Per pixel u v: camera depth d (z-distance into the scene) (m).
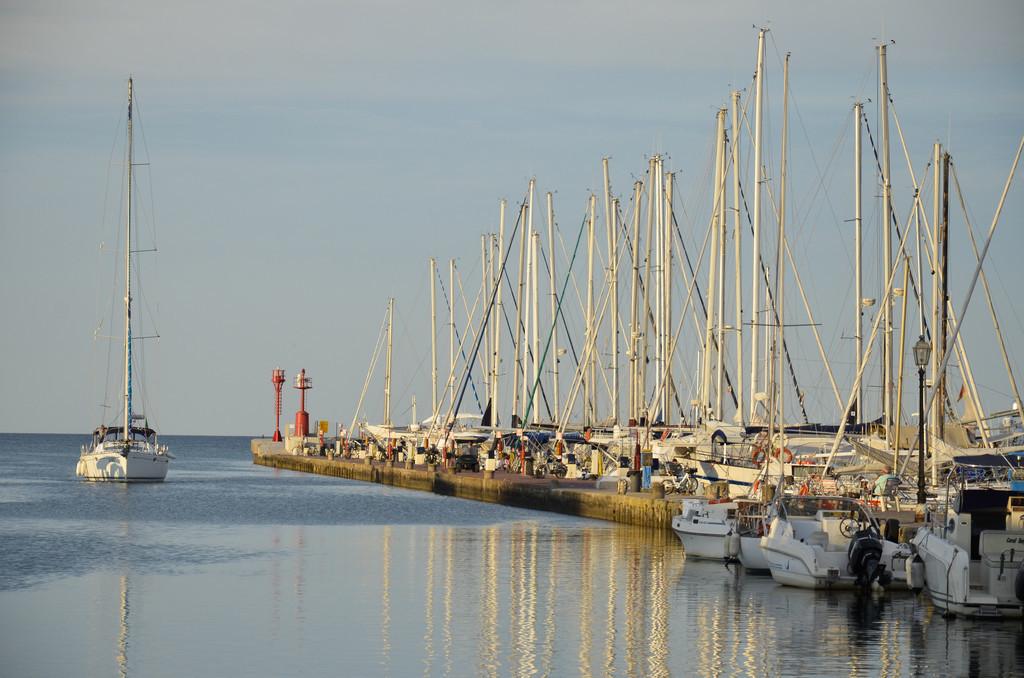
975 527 50.00
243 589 59.56
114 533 87.88
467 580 62.41
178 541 82.56
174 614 52.44
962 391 90.75
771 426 78.00
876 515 64.56
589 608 53.56
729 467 88.75
